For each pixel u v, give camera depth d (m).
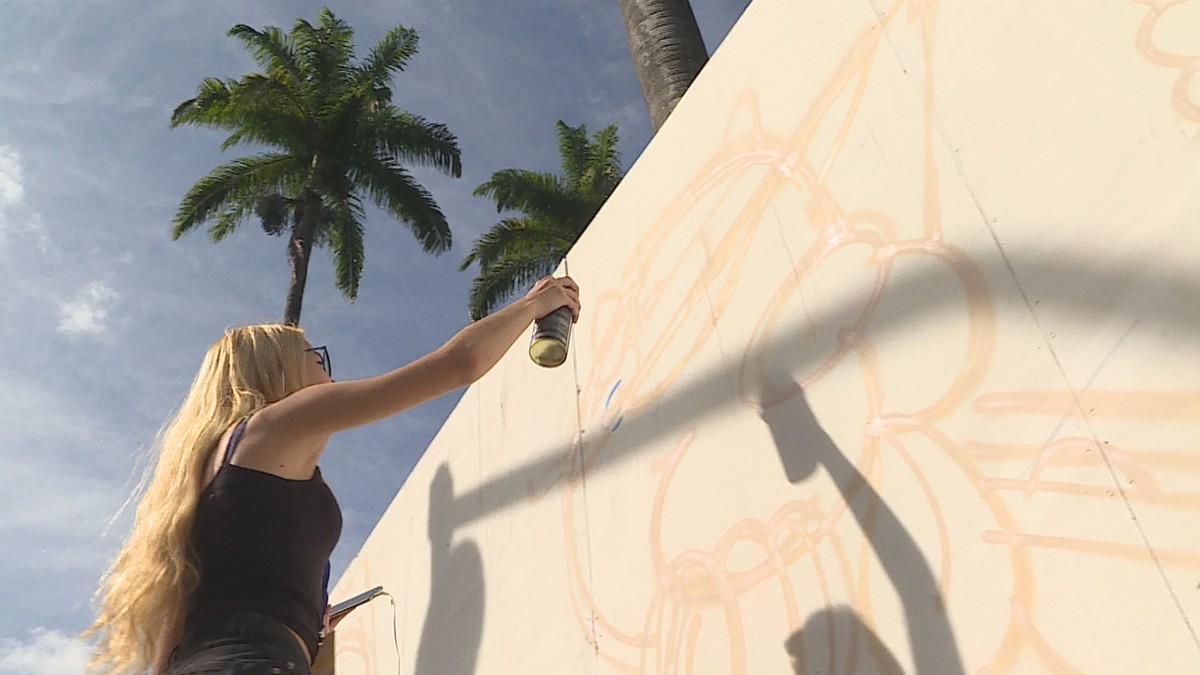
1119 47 1.17
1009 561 1.16
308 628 1.24
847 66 1.71
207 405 1.41
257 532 1.23
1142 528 1.01
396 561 3.91
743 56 2.08
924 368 1.38
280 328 1.57
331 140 17.27
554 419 2.73
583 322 2.69
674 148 2.34
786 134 1.87
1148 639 0.97
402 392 1.31
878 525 1.39
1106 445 1.07
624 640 2.07
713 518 1.83
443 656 3.17
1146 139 1.10
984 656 1.17
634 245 2.46
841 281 1.61
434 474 3.71
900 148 1.53
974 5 1.43
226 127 16.89
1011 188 1.29
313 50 17.91
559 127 22.14
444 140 17.81
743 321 1.89
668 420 2.10
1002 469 1.20
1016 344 1.23
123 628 1.26
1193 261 1.02
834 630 1.44
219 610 1.18
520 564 2.74
